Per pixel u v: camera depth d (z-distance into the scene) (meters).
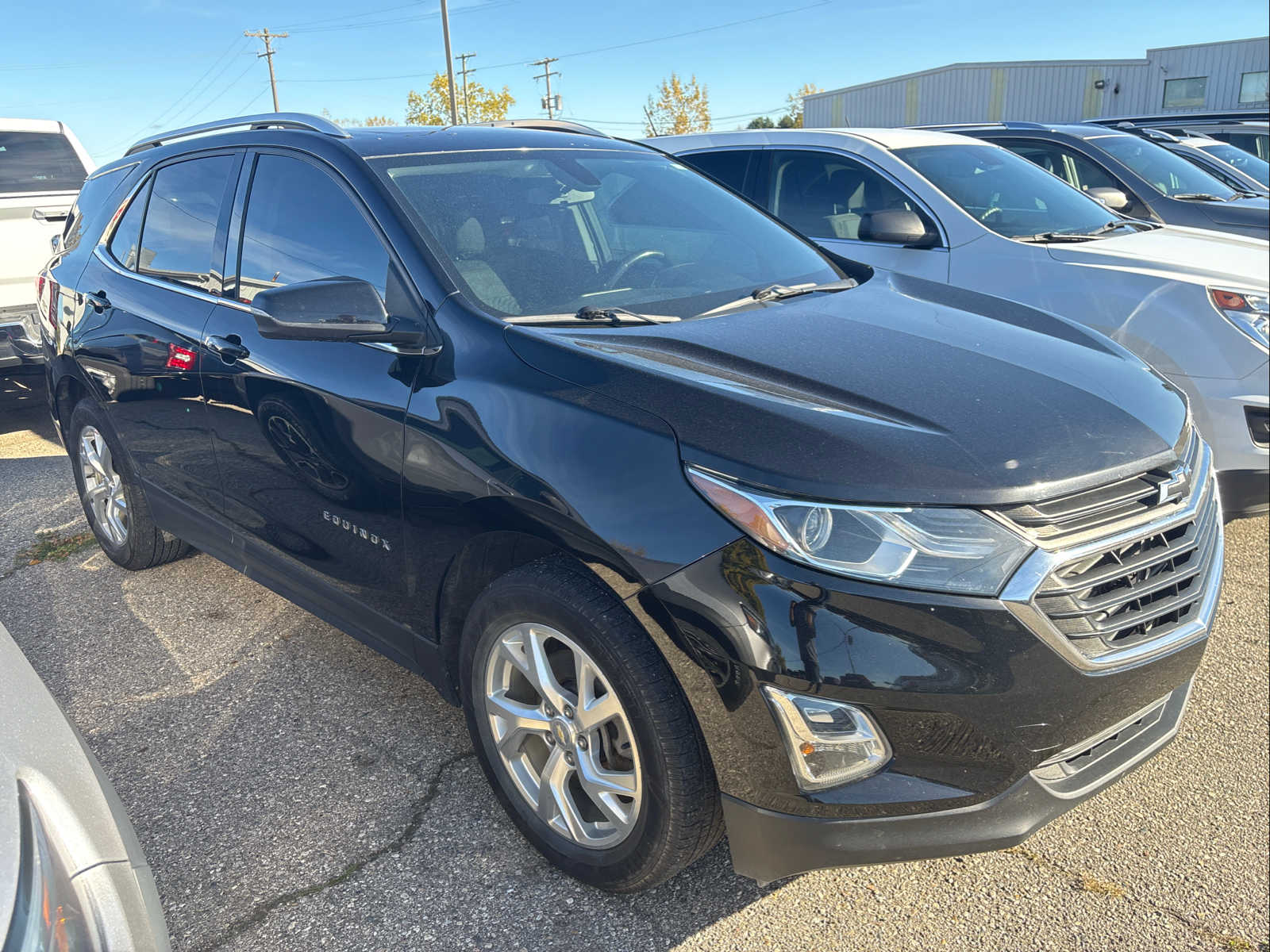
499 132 3.19
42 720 1.61
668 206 3.17
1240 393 3.84
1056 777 1.92
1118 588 1.90
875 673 1.74
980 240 4.81
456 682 2.54
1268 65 25.72
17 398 6.51
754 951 2.08
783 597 1.76
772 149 5.78
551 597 2.04
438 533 2.32
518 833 2.44
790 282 2.97
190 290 3.26
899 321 2.58
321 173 2.83
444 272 2.47
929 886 2.28
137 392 3.41
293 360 2.72
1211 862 2.34
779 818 1.85
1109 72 28.33
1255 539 4.37
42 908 1.22
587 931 2.13
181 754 2.79
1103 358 2.45
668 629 1.86
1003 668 1.75
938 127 8.14
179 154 3.53
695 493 1.86
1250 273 4.09
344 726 2.91
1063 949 2.08
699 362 2.19
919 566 1.75
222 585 3.92
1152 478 1.99
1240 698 3.05
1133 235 4.92
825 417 1.93
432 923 2.15
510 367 2.23
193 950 2.08
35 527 4.66
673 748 1.92
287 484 2.83
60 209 6.46
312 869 2.32
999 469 1.83
